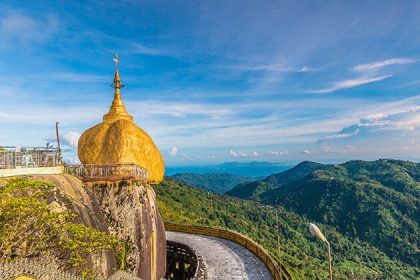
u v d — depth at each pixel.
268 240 132.62
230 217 139.25
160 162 30.30
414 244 172.25
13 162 20.00
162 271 29.23
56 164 23.80
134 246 23.52
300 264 115.19
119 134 28.06
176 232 41.59
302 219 195.75
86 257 17.28
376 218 196.75
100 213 22.56
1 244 13.95
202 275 23.94
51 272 13.70
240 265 26.52
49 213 15.89
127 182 25.00
